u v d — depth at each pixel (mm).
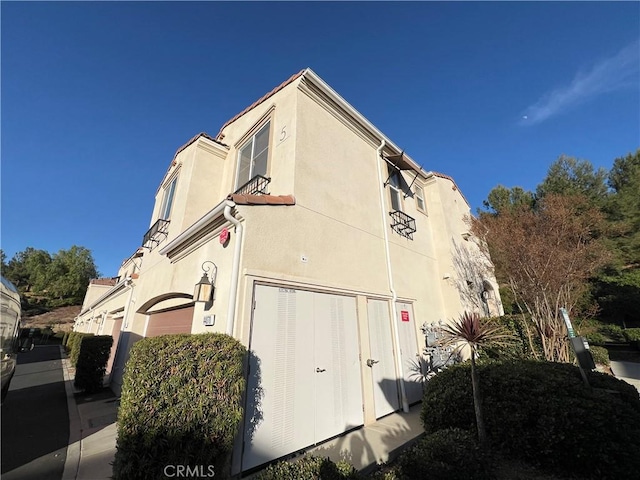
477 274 10367
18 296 7898
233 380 3107
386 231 7352
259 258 4227
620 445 3043
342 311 5359
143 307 7449
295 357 4250
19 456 4203
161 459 2518
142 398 2639
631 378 8734
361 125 7703
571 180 19109
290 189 5164
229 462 2961
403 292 7258
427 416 4438
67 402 7371
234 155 7824
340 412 4641
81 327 24812
